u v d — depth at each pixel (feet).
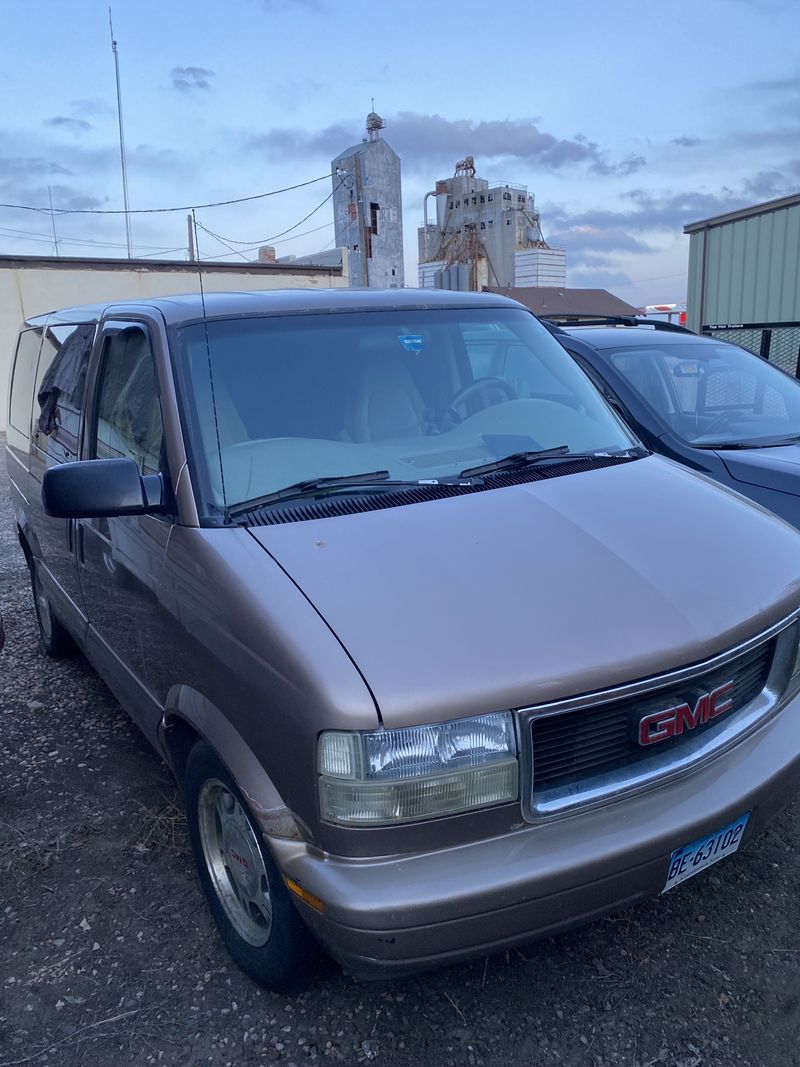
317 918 6.68
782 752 7.97
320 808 6.60
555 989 8.27
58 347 14.38
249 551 7.87
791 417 16.76
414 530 8.20
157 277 65.82
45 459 14.11
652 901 9.37
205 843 8.93
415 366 10.68
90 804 11.78
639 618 7.33
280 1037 7.87
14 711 14.76
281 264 72.02
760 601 8.00
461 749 6.55
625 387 16.21
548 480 9.61
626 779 7.16
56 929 9.37
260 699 7.08
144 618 9.59
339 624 6.96
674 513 9.09
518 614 7.17
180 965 8.81
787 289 37.88
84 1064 7.66
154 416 9.53
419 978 8.46
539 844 6.74
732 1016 7.87
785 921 9.00
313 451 9.28
